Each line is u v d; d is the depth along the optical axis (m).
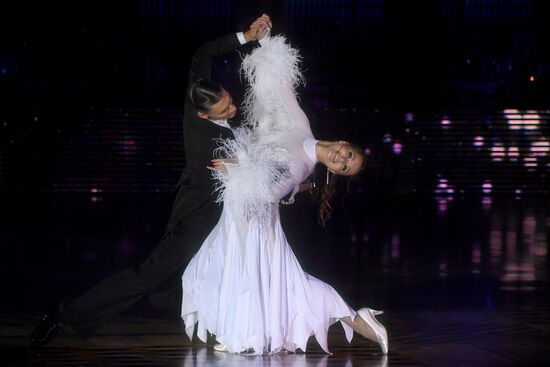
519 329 9.70
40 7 28.52
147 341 8.86
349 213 22.08
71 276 12.80
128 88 28.42
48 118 26.56
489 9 29.41
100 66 28.41
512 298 11.59
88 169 26.80
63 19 28.67
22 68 27.91
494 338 9.23
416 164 27.53
